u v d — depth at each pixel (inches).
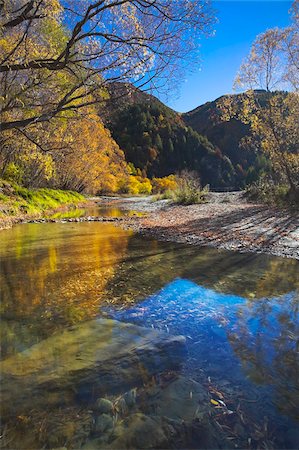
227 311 172.4
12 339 139.0
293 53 660.1
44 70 365.1
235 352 128.9
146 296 197.3
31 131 583.8
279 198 752.3
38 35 405.4
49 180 1097.4
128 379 108.5
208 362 121.1
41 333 145.2
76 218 653.3
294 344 135.4
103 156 1574.8
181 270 254.8
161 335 140.4
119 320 161.5
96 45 351.6
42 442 83.1
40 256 309.6
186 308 177.5
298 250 315.3
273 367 117.8
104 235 437.7
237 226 469.1
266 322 157.8
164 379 109.3
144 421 90.0
